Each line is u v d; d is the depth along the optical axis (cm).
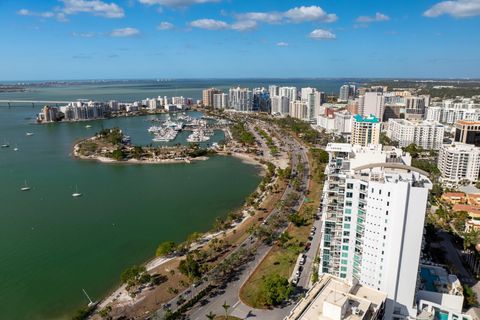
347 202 17300
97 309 19112
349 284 14262
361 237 17000
